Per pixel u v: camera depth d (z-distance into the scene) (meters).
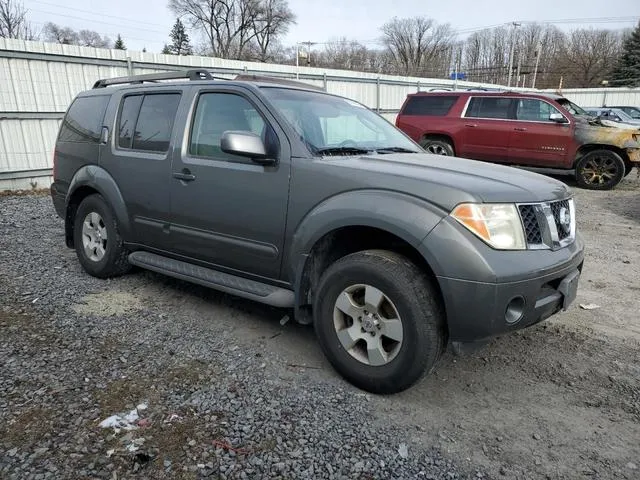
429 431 2.60
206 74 4.16
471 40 85.00
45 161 10.82
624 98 31.30
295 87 3.92
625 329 3.98
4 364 3.11
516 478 2.28
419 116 12.07
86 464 2.25
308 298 3.28
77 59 10.94
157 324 3.81
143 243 4.36
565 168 11.05
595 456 2.44
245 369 3.16
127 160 4.29
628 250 6.42
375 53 80.00
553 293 2.88
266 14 56.34
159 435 2.46
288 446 2.42
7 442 2.38
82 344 3.43
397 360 2.76
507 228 2.67
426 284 2.72
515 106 11.13
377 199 2.82
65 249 5.86
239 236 3.50
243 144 3.16
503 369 3.29
